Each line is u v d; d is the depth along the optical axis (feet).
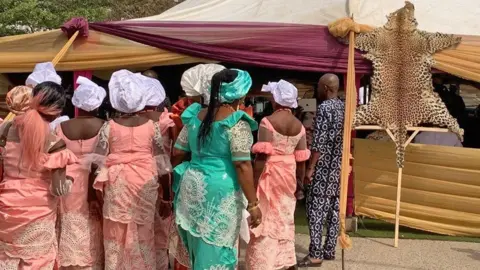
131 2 83.51
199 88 14.25
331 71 22.17
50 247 13.53
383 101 21.83
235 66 28.73
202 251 12.28
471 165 21.80
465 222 21.98
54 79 17.54
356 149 23.22
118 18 81.87
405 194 22.70
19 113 13.23
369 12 23.24
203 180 12.24
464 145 31.12
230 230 12.28
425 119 21.79
